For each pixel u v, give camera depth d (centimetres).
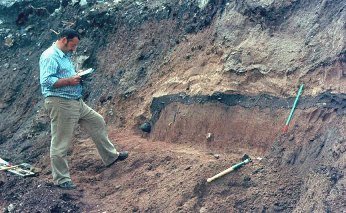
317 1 666
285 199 551
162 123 726
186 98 712
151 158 668
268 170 584
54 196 627
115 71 836
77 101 640
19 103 912
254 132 636
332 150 544
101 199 634
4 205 640
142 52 827
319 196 518
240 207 561
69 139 643
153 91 762
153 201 598
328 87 596
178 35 800
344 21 619
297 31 666
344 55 599
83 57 885
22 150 793
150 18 855
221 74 691
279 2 695
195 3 804
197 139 681
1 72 982
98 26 906
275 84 642
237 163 603
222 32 731
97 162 699
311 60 629
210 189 586
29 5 1045
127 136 746
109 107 800
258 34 696
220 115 670
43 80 616
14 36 1030
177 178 615
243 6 726
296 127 600
